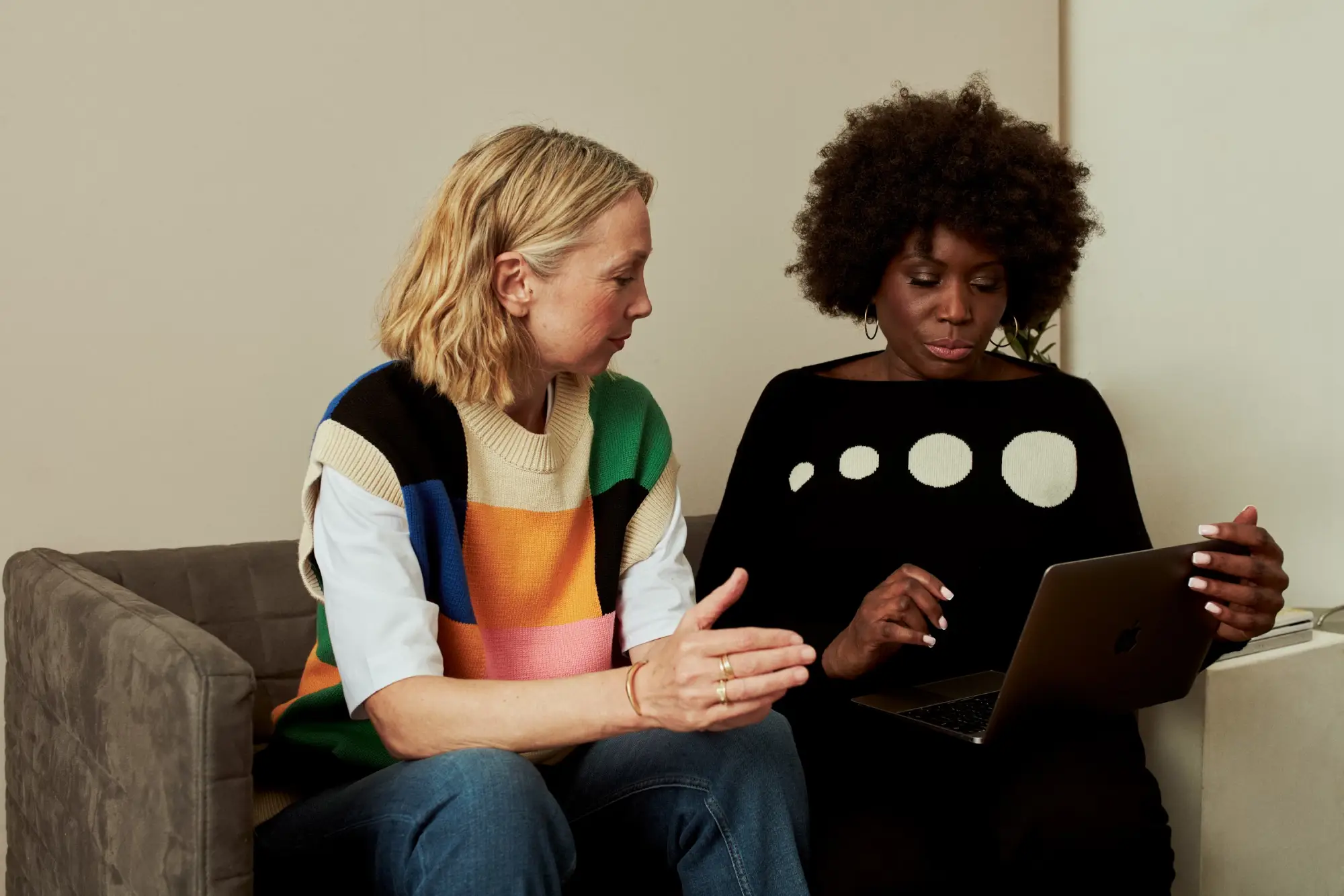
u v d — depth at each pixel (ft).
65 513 5.85
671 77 7.43
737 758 3.90
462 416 4.27
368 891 3.82
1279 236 7.60
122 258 5.91
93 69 5.80
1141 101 8.47
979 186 5.26
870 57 8.20
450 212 4.13
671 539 4.78
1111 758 4.83
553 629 4.40
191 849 3.54
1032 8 8.82
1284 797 5.89
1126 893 4.62
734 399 7.72
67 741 4.48
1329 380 7.36
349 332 6.53
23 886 5.14
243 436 6.27
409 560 3.99
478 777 3.47
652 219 7.37
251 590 5.45
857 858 4.51
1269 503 7.75
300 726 4.26
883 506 5.39
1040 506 5.39
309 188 6.35
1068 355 9.07
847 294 5.85
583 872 4.21
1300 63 7.42
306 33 6.29
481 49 6.79
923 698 4.98
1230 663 5.69
